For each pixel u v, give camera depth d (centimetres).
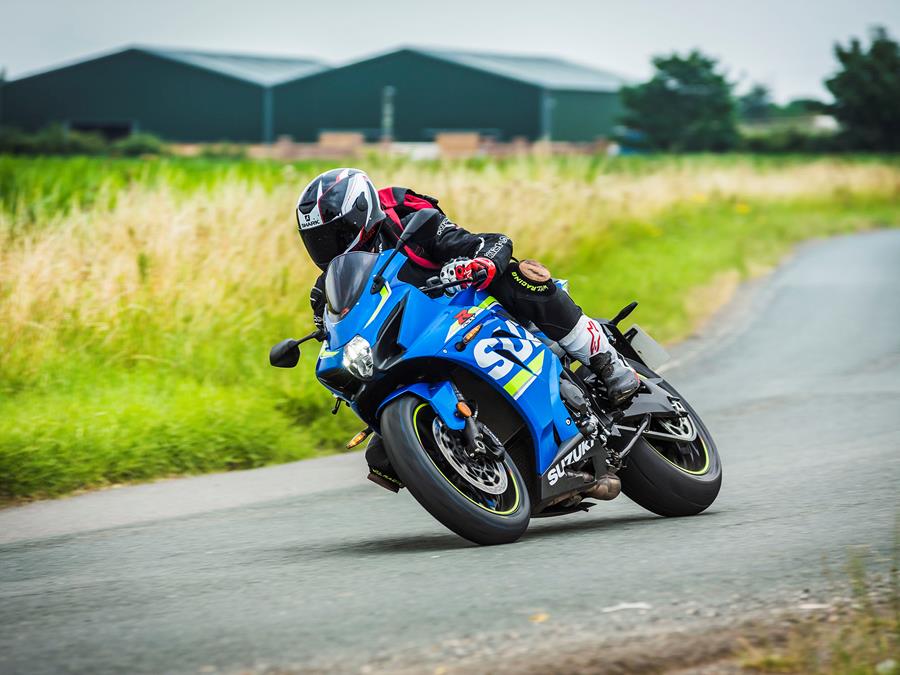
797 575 1540
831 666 1210
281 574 1736
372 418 1873
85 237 4053
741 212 10162
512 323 1891
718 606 1415
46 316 3588
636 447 2050
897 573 1526
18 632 1469
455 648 1297
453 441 1797
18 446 2753
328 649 1318
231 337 3709
